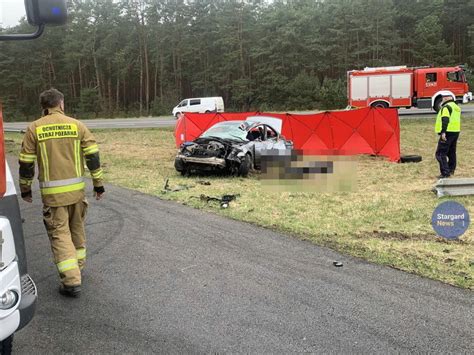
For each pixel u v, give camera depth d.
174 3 70.44
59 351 3.48
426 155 15.92
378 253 5.58
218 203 8.27
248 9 66.75
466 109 31.44
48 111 4.35
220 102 40.03
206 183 10.41
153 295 4.45
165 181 10.77
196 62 71.75
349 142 15.26
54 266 5.28
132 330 3.79
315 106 58.16
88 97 69.19
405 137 20.62
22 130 28.19
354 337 3.66
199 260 5.39
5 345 3.22
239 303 4.27
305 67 64.56
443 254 5.57
